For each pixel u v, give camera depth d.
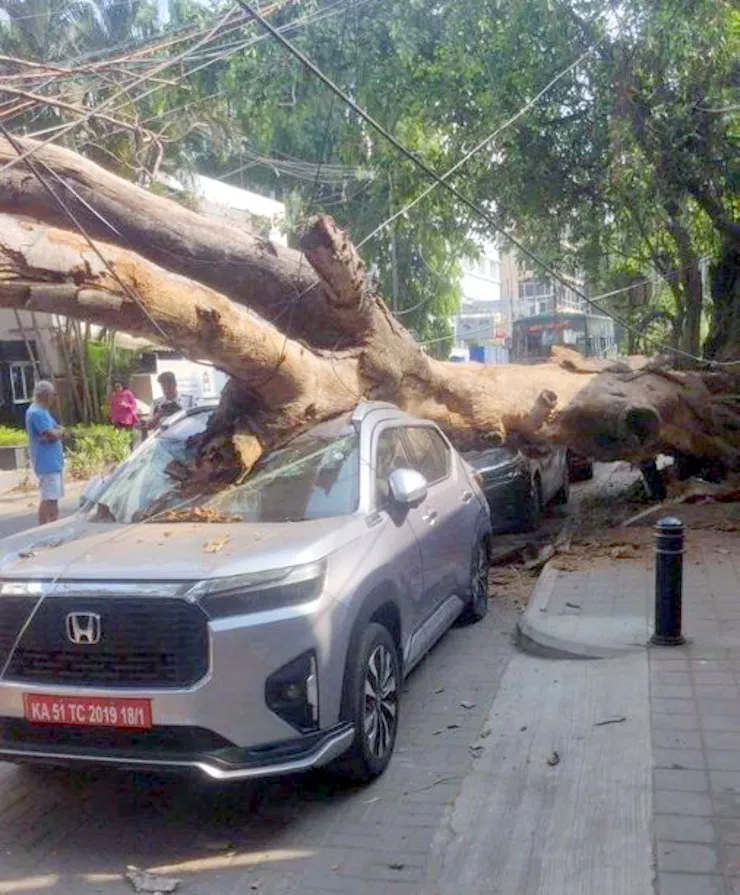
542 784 5.42
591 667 7.22
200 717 4.81
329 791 5.55
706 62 13.20
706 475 13.34
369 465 6.54
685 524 11.61
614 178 13.99
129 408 24.28
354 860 4.81
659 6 13.14
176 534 5.79
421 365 9.33
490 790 5.39
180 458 7.30
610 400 11.30
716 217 13.84
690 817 4.92
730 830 4.78
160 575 5.01
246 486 6.65
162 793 5.66
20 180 6.59
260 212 25.06
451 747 6.07
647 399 11.62
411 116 16.03
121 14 13.77
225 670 4.84
